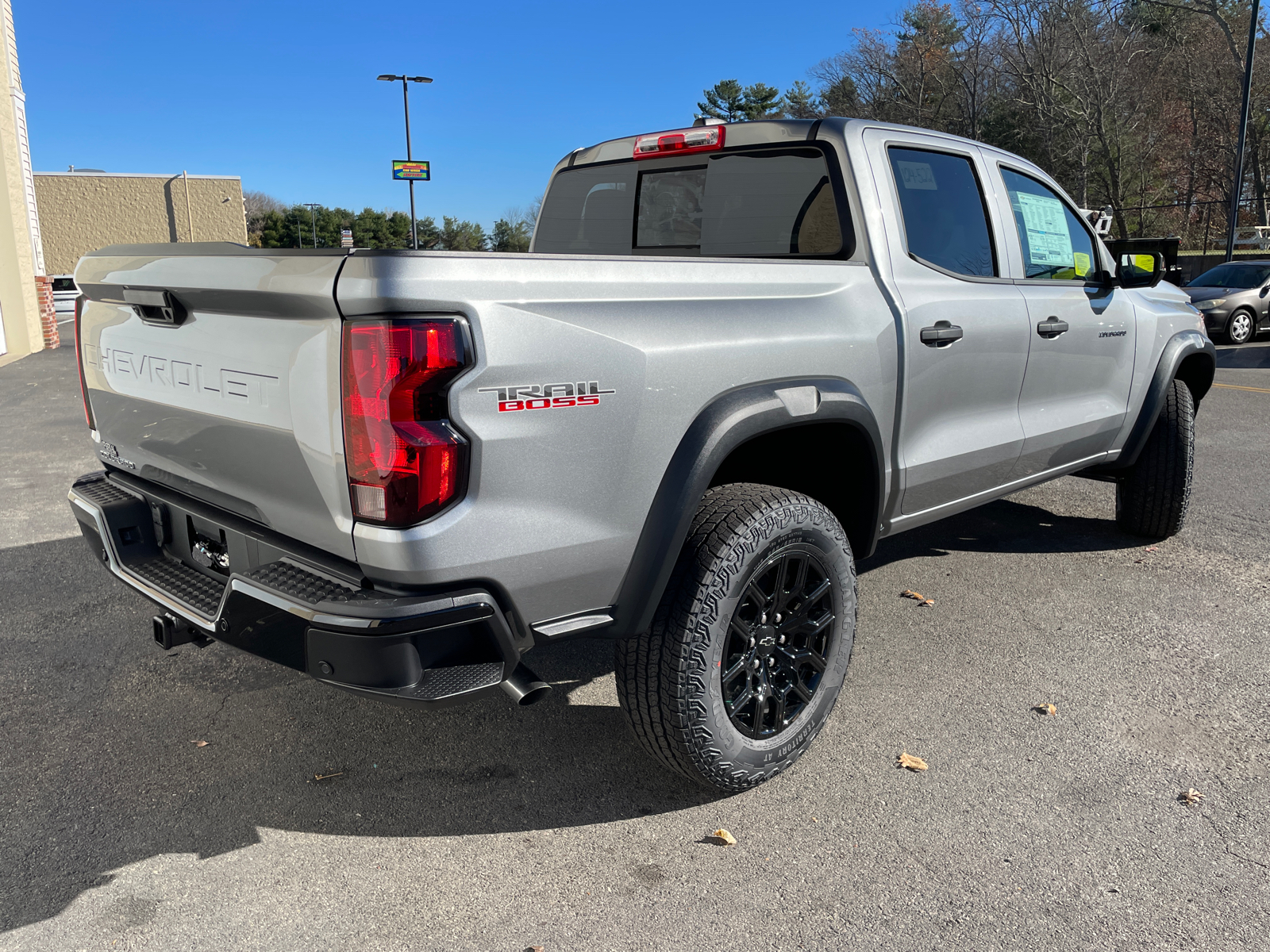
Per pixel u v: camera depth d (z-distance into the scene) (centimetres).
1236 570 438
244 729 293
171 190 4722
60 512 543
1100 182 3888
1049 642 358
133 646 354
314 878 222
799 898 214
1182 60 3700
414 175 3375
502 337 188
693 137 342
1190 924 205
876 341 280
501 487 192
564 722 299
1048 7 3662
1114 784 261
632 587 223
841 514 298
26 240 1634
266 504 216
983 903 212
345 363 181
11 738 286
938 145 331
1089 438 406
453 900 214
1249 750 279
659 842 237
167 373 238
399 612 183
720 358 231
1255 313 1545
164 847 233
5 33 1556
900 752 278
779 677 257
